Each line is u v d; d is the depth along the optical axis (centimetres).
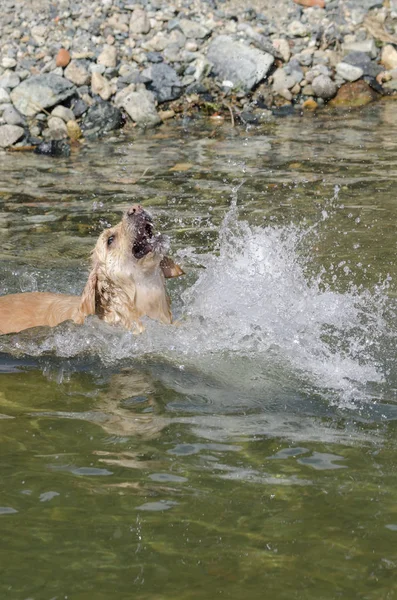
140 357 1081
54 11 2730
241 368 1029
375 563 638
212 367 1039
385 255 1374
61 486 758
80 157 2098
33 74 2428
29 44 2562
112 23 2678
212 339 1119
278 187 1772
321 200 1673
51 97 2330
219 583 619
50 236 1552
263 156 2019
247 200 1702
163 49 2588
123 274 1177
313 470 778
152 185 1838
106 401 952
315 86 2500
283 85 2508
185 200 1723
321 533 678
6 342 1127
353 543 664
